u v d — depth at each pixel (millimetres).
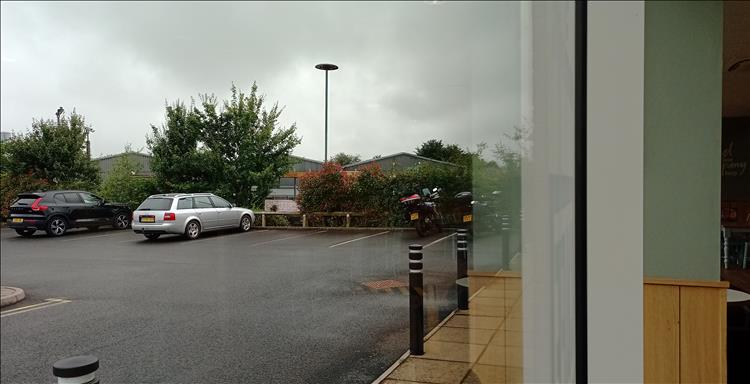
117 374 2750
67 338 3047
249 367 2902
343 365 2889
